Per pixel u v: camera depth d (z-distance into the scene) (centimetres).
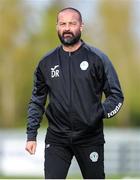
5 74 8969
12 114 9200
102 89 1438
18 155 3972
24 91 9169
